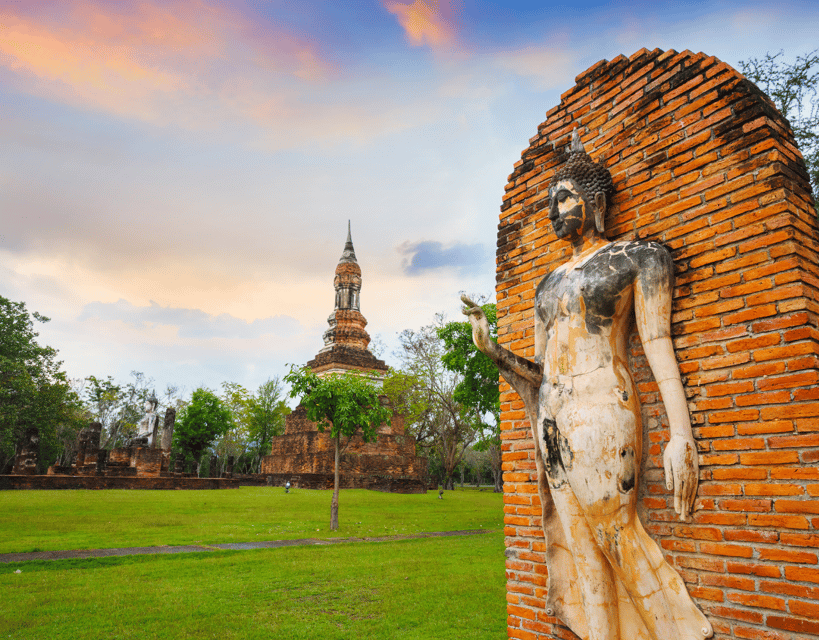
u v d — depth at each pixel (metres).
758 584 3.11
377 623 6.55
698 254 3.70
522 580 4.53
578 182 4.18
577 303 3.72
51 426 40.22
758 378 3.26
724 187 3.64
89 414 55.31
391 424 46.94
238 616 6.82
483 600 7.69
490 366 22.88
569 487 3.61
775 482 3.11
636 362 3.96
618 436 3.41
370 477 41.34
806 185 3.59
